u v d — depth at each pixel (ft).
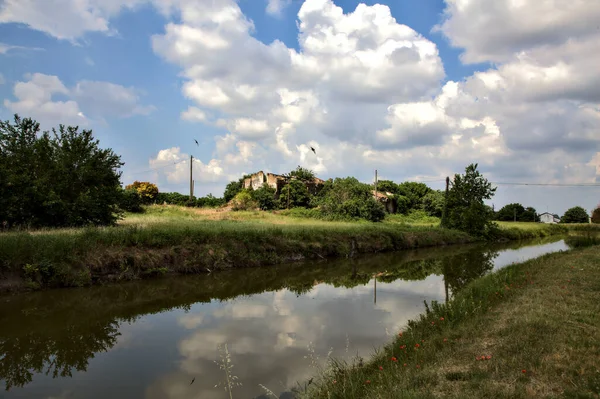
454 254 90.68
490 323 25.76
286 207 165.78
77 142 69.67
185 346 28.86
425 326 28.78
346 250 81.87
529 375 17.11
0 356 27.30
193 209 132.77
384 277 60.29
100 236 51.44
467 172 129.18
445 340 23.65
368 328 32.99
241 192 162.71
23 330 32.65
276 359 26.17
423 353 21.99
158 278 52.60
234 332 32.04
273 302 42.96
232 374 23.82
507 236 136.36
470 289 38.63
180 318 36.37
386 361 22.90
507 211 289.33
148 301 42.78
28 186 60.23
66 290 44.47
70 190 67.87
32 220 61.26
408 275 62.13
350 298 44.91
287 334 31.40
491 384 16.35
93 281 47.75
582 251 65.98
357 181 197.67
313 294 47.32
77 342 30.04
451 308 30.94
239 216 118.01
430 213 203.92
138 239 53.88
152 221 81.66
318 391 20.34
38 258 44.04
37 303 40.06
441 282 55.88
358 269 67.51
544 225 184.44
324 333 31.65
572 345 19.95
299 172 199.82
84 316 36.76
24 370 24.99
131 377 23.70
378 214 148.66
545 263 52.47
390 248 94.94
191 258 57.06
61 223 65.62
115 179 74.64
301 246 73.92
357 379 20.26
